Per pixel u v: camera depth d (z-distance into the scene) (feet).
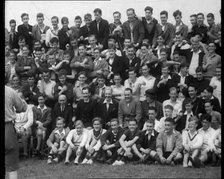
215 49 34.09
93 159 29.32
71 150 29.91
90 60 35.04
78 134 30.25
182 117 30.25
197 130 28.81
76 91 33.71
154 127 30.01
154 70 33.81
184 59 33.88
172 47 35.04
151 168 27.22
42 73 34.47
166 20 36.04
